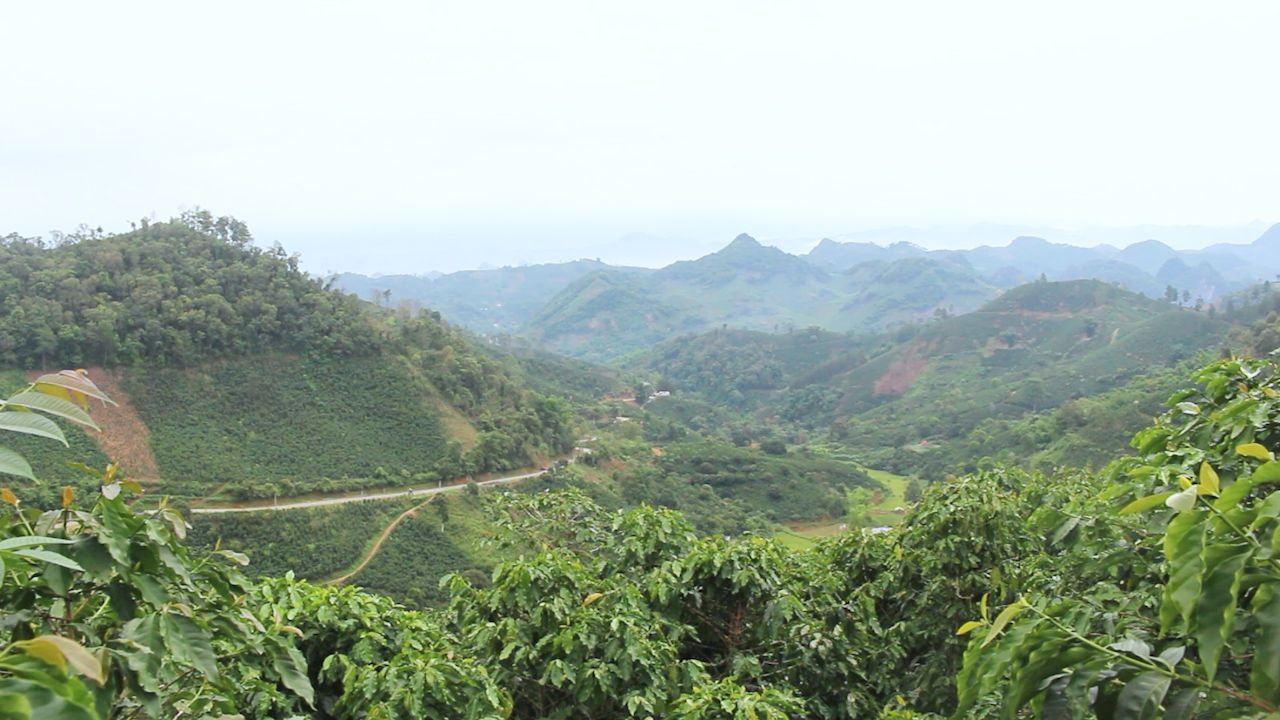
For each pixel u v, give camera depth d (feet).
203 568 10.87
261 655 14.90
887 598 29.40
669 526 26.09
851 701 22.75
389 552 114.93
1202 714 6.91
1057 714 7.18
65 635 8.94
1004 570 24.90
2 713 4.75
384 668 17.62
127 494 9.93
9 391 116.37
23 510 9.47
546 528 29.19
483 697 17.06
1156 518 12.42
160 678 10.53
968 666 8.59
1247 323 262.88
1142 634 9.31
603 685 18.48
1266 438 11.66
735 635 24.30
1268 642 6.16
